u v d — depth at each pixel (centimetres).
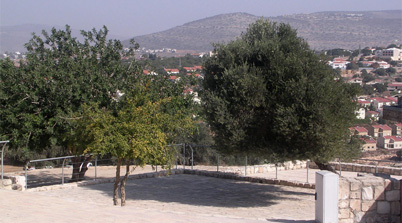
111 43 2206
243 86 1535
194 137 3105
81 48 2205
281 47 1653
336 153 1548
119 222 984
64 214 1057
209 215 1233
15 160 3425
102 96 2030
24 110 1936
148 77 2134
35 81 1898
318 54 1655
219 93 1630
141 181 2130
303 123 1473
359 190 1151
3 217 983
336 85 1573
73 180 2188
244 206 1608
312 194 1836
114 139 1380
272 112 1559
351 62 11494
